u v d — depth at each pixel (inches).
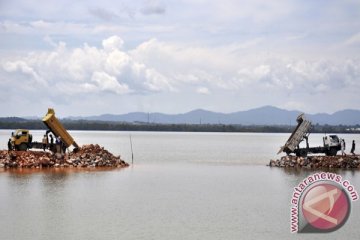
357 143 7864.2
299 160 3016.7
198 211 1625.2
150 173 2691.9
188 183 2282.2
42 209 1624.0
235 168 3051.2
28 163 2770.7
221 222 1472.7
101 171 2728.8
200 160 3767.2
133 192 1990.7
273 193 1991.9
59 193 1935.3
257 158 4065.0
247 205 1732.3
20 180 2276.1
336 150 3058.6
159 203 1753.2
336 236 1353.3
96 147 3102.9
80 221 1465.3
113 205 1707.7
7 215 1531.7
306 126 3031.5
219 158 4025.6
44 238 1290.6
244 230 1389.0
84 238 1293.1
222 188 2126.0
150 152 4859.7
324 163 2925.7
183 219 1508.4
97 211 1605.6
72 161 2878.9
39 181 2253.9
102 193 1953.7
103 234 1331.2
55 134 2945.4
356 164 2886.3
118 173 2652.6
